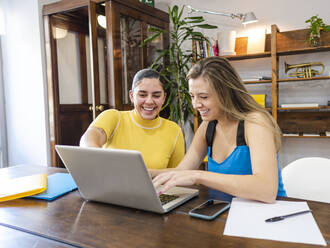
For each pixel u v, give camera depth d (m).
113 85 2.68
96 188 0.91
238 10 3.27
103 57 3.12
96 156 0.82
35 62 3.02
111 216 0.83
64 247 0.66
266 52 2.93
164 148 1.56
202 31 3.44
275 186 0.89
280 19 3.10
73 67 3.19
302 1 2.99
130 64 2.87
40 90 3.02
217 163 1.18
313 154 3.04
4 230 0.77
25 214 0.87
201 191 1.06
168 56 3.41
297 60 3.05
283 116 3.12
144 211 0.87
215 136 1.20
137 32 2.98
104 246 0.65
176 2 3.54
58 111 3.01
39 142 3.09
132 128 1.54
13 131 3.30
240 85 1.10
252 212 0.81
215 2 3.36
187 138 3.58
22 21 3.08
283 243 0.64
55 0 3.08
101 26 2.77
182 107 3.23
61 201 0.98
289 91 3.11
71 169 0.92
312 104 2.83
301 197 1.23
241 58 3.21
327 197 1.18
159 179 0.94
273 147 0.98
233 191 0.88
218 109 1.09
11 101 3.28
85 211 0.88
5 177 1.35
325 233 0.69
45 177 1.22
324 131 2.95
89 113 3.38
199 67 1.07
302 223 0.73
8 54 3.23
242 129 1.09
